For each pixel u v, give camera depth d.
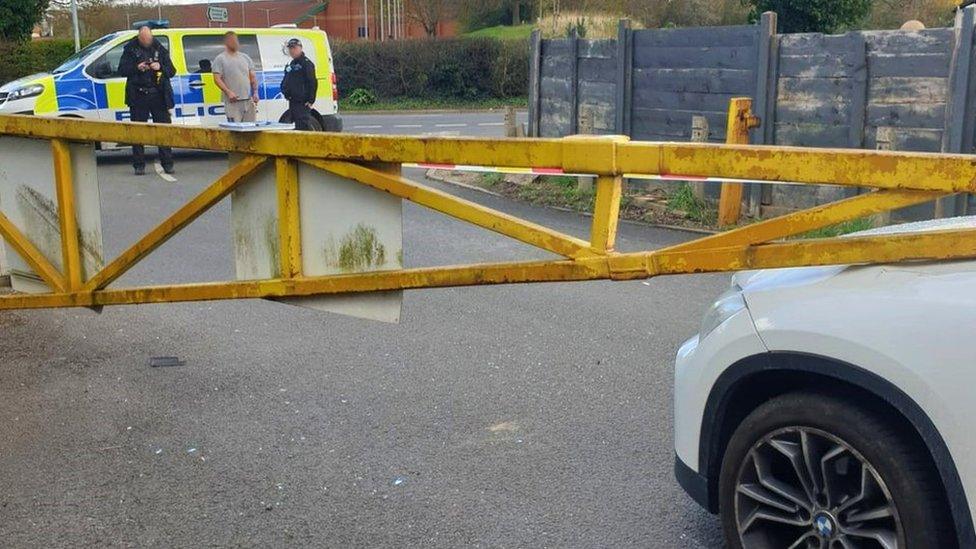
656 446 4.99
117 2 41.81
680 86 12.24
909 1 26.50
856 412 3.09
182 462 4.87
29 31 30.02
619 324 7.18
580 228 10.98
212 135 4.07
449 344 6.73
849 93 10.38
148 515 4.32
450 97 37.16
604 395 5.73
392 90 37.19
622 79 12.93
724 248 3.20
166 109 15.24
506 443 5.05
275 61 17.83
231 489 4.57
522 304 7.75
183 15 59.72
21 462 4.88
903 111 9.96
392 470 4.75
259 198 4.15
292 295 4.06
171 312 7.57
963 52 9.35
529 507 4.35
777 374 3.35
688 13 35.53
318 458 4.91
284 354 6.55
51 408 5.60
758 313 3.32
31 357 6.50
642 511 4.30
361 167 3.80
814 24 22.77
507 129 15.31
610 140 3.29
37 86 16.19
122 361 6.43
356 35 61.88
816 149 2.99
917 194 2.87
